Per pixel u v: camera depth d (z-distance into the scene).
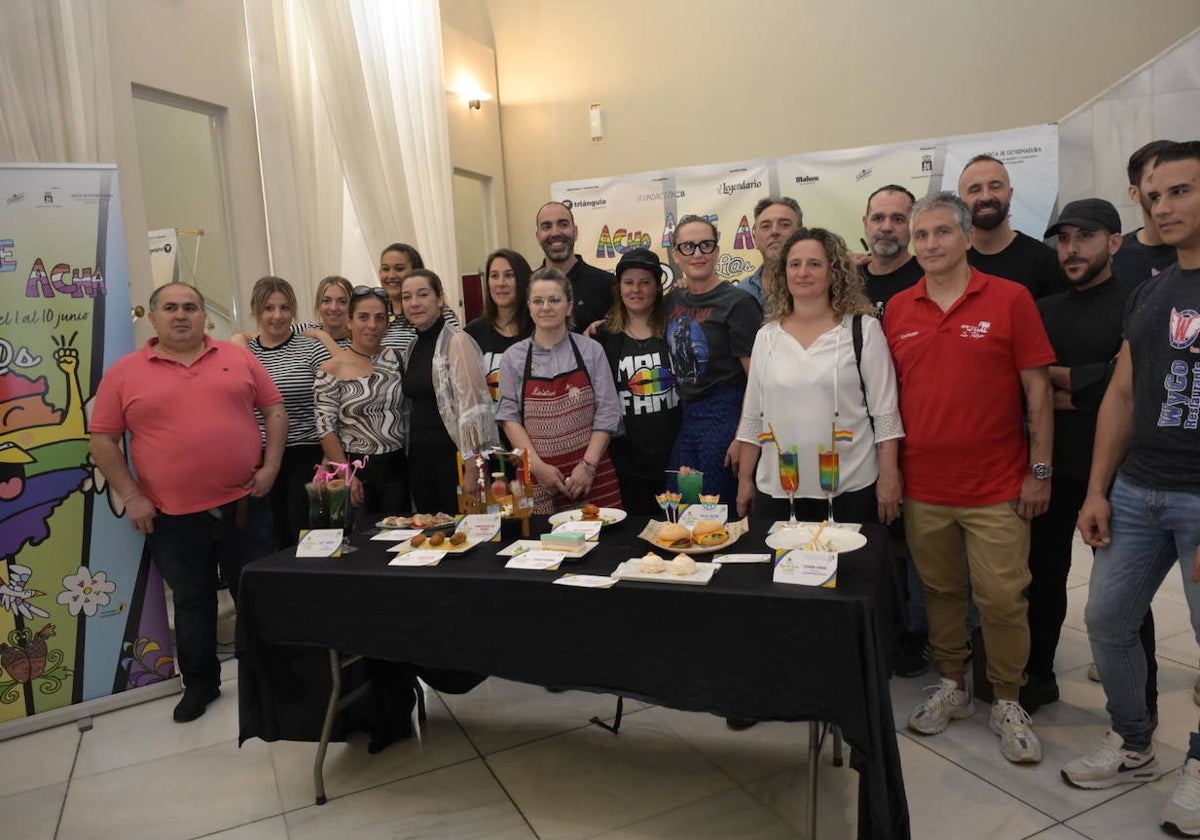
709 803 2.22
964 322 2.30
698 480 2.37
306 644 2.21
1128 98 4.58
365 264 5.57
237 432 2.97
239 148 4.59
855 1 5.72
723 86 6.18
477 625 2.04
